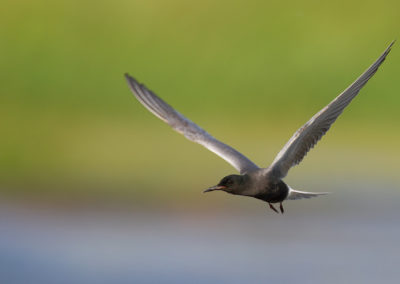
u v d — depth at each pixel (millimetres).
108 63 26016
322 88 25078
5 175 20406
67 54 26203
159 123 23562
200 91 25344
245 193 9281
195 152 21656
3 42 26297
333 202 18453
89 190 19484
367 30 25750
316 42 25672
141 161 21125
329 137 23062
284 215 17891
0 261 15102
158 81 25594
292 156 9219
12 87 25578
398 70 24750
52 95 25516
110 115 24812
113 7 27016
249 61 25594
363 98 24359
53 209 18234
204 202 18734
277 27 26031
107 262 15266
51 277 14531
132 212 18203
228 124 24312
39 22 26672
